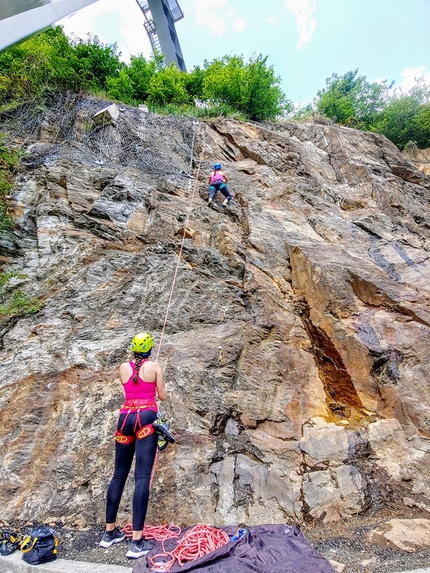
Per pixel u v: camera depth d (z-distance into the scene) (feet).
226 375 13.41
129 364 9.55
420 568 7.74
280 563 7.21
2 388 11.96
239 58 39.32
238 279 17.43
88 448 10.94
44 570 7.72
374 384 13.80
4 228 17.66
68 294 15.24
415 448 11.89
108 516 8.68
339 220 22.67
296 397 13.26
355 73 55.88
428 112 44.34
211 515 9.89
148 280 16.28
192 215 20.76
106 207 19.19
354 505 10.36
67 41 37.19
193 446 11.32
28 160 21.52
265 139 30.68
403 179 30.68
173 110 35.27
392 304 16.12
